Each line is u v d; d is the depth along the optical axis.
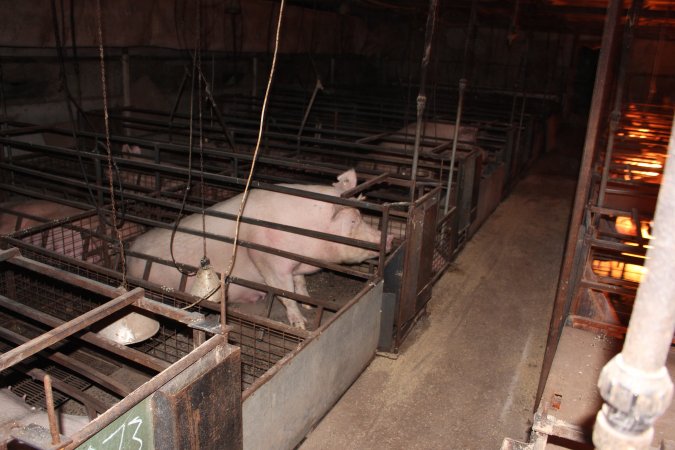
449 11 9.84
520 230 6.66
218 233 3.90
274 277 3.90
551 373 2.57
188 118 6.48
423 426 3.18
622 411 0.94
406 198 4.84
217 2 6.64
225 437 1.99
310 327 4.11
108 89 6.36
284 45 8.36
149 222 3.84
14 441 1.51
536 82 14.10
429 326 4.33
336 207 3.85
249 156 4.42
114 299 1.94
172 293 3.18
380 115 8.09
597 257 3.90
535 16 9.25
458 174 5.15
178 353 3.44
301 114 8.06
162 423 1.71
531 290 5.07
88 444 1.46
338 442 3.00
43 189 5.36
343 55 10.66
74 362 2.46
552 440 2.27
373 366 3.73
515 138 8.16
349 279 5.00
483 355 3.95
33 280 3.83
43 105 5.63
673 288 0.86
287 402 2.61
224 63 8.15
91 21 5.14
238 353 1.96
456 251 5.66
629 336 0.93
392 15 11.37
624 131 6.63
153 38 5.87
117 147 5.88
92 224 4.35
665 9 7.23
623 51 3.71
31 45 4.71
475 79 14.48
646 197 4.27
